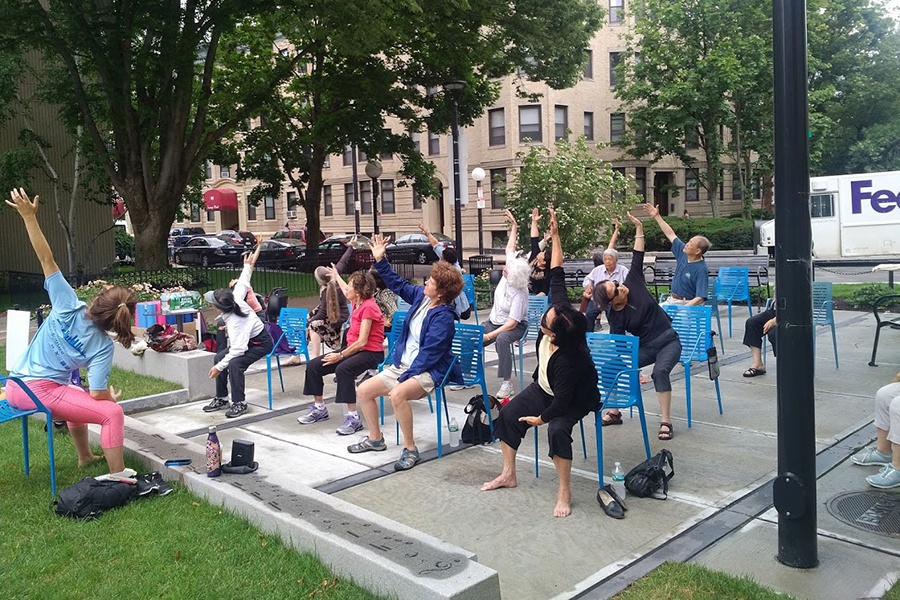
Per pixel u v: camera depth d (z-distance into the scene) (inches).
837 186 992.9
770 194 1373.0
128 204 758.5
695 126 1311.5
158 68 698.8
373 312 277.0
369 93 948.6
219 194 2175.2
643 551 173.8
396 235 1753.2
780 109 157.6
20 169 832.3
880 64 1348.4
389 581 144.2
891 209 967.6
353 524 169.0
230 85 1021.8
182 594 150.6
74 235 942.4
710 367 287.9
